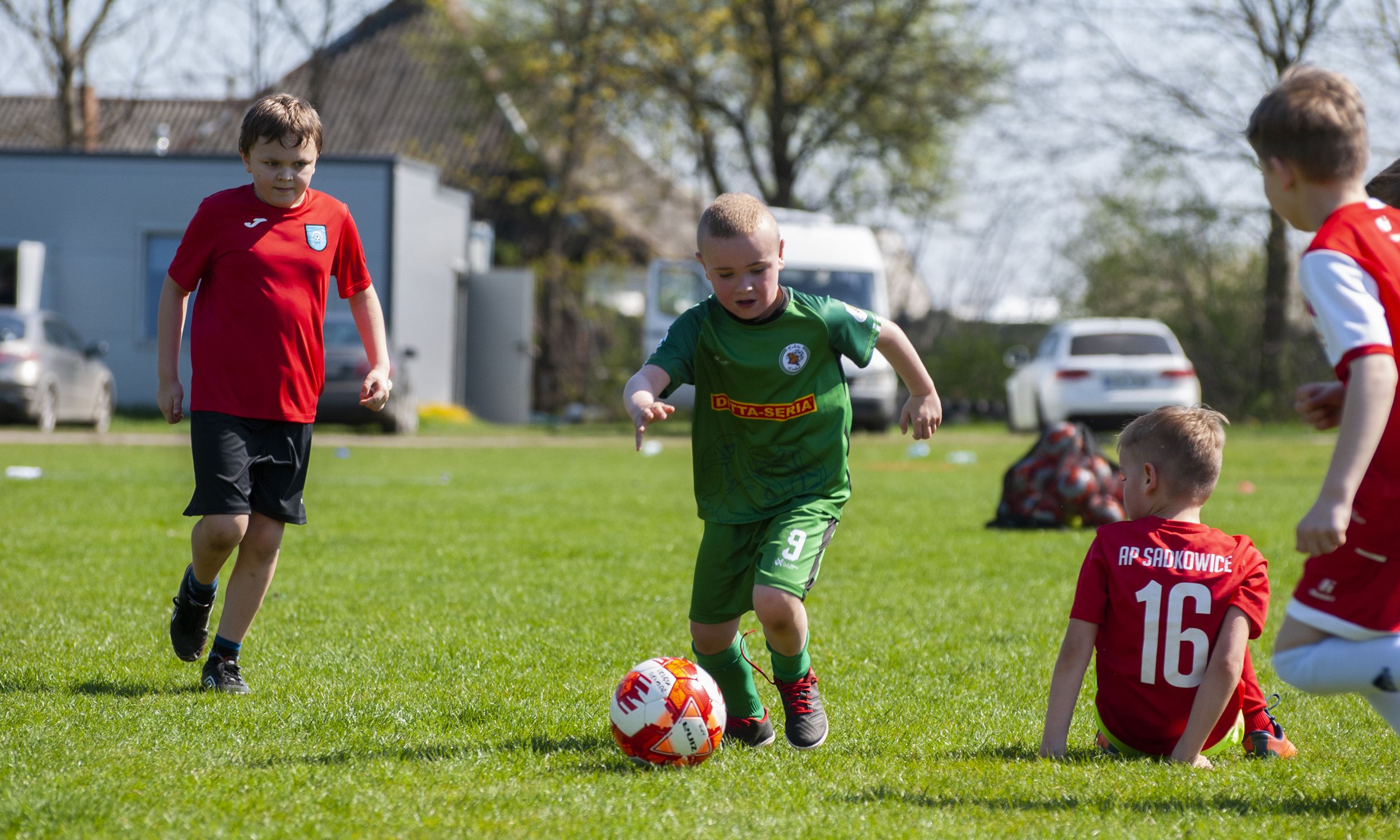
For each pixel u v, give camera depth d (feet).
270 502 34.88
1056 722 29.27
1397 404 22.26
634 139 276.41
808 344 29.32
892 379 184.24
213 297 34.37
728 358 29.22
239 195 35.04
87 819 22.90
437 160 313.73
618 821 23.62
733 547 29.89
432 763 27.78
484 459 138.62
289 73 284.20
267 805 24.11
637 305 283.59
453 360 232.73
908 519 82.79
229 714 32.12
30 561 58.75
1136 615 28.86
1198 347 255.91
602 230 299.17
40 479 100.27
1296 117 22.82
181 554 61.77
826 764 28.53
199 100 261.03
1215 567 28.66
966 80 259.19
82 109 257.96
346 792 25.09
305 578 55.42
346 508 84.23
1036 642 44.34
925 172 282.15
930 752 30.07
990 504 92.68
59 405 161.17
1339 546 22.15
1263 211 240.73
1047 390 171.53
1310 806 25.21
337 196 201.26
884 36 260.42
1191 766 28.04
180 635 35.86
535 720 32.42
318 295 35.19
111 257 207.00
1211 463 29.01
